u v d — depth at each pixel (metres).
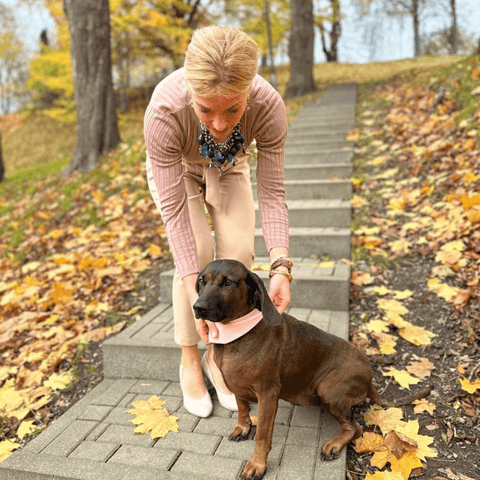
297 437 2.10
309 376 2.08
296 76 13.95
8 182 10.42
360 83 13.32
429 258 3.69
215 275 1.78
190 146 1.98
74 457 2.05
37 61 17.02
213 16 21.19
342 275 3.34
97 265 4.45
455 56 19.09
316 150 6.57
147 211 5.88
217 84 1.46
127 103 21.23
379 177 5.32
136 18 15.72
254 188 5.04
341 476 1.83
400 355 2.77
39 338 3.56
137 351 2.80
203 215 2.31
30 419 2.67
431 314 3.08
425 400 2.34
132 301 3.93
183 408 2.44
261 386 1.88
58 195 7.54
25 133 22.00
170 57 19.33
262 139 2.02
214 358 1.95
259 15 17.53
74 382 2.95
